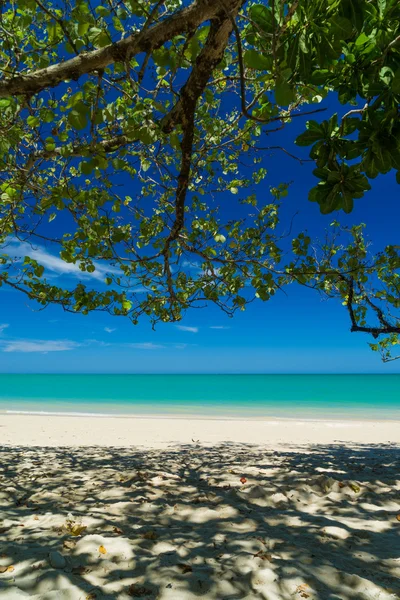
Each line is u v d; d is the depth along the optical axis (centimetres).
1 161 430
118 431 1752
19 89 310
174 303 689
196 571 322
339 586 303
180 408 3306
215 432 1767
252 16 227
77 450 1098
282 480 632
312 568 327
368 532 412
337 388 6869
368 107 224
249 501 530
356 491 572
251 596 284
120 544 370
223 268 631
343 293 725
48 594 279
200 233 623
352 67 229
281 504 514
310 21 211
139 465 805
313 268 621
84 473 714
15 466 789
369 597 289
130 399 4375
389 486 613
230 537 399
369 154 233
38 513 480
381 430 1934
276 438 1595
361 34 220
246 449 1179
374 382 9144
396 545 387
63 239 585
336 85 238
